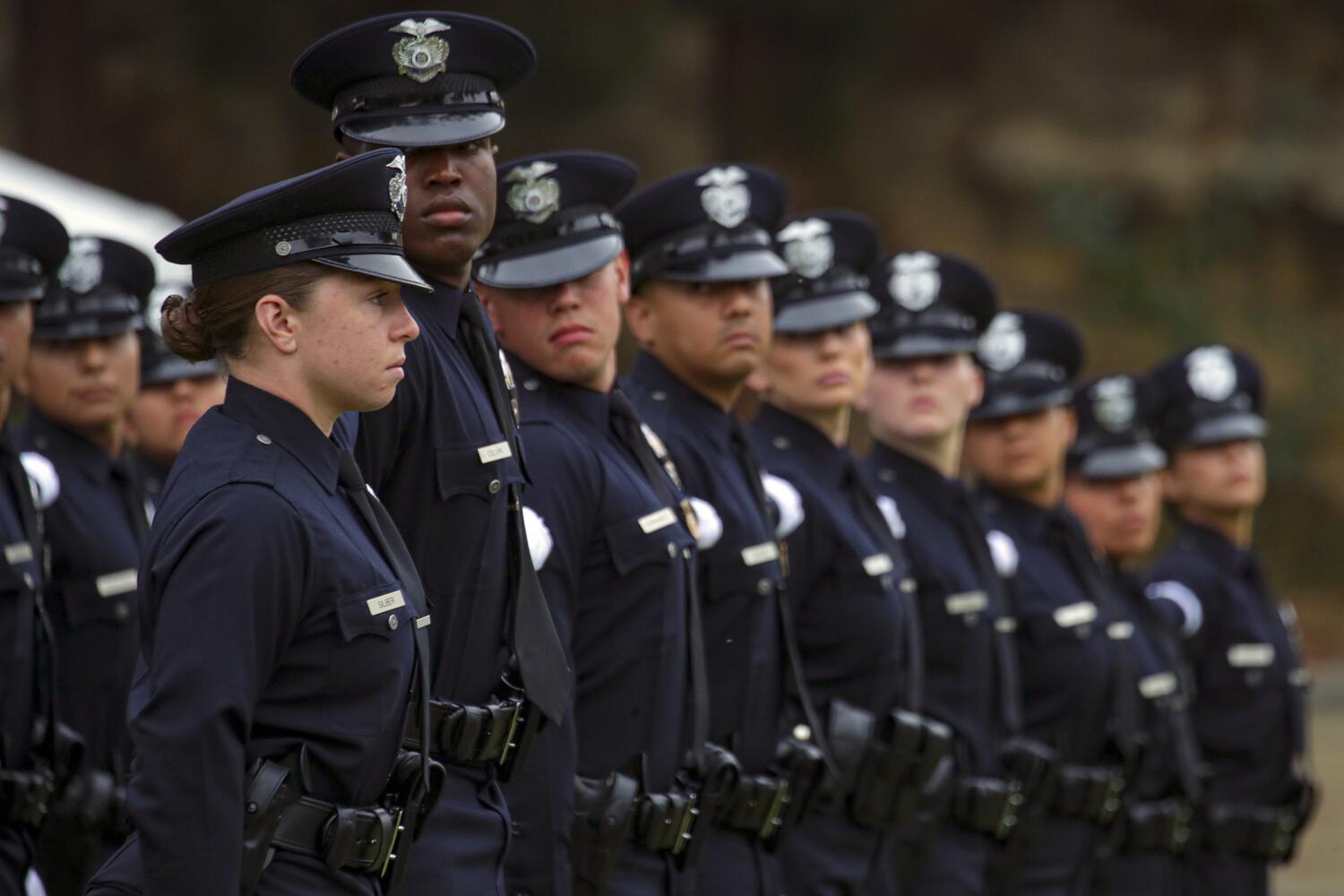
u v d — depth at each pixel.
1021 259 78.19
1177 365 28.20
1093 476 26.30
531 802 13.98
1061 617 23.75
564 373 15.48
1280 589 77.19
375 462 12.84
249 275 11.09
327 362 11.16
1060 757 23.30
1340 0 82.44
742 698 16.88
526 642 13.20
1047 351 24.45
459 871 12.62
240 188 63.62
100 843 17.67
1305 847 44.06
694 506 16.55
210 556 10.55
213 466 10.91
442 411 13.09
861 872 19.39
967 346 22.12
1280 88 81.44
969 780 21.45
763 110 75.62
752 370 17.55
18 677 15.25
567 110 67.12
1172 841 25.27
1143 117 80.06
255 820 10.73
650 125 69.38
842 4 75.06
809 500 19.36
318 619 10.95
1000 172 78.25
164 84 62.84
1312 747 56.53
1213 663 27.42
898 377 22.16
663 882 15.52
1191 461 28.02
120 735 18.23
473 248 13.45
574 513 15.07
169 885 10.24
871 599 19.44
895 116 78.25
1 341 15.72
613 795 14.97
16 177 27.97
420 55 13.20
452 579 12.98
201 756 10.30
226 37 63.31
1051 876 23.20
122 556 18.55
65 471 18.45
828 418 19.92
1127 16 81.00
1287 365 78.88
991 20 79.88
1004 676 22.19
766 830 16.83
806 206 76.38
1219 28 81.38
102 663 18.23
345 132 13.24
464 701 13.01
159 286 21.50
